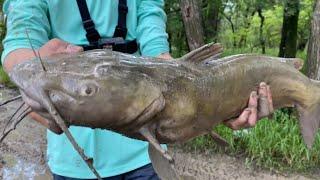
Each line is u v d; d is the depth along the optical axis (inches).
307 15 170.4
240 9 193.9
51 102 24.5
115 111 25.6
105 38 37.9
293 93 36.3
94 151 38.2
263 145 103.0
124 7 38.4
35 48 33.1
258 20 206.7
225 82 31.0
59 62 25.5
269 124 107.2
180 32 155.8
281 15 193.9
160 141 28.8
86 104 25.0
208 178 97.3
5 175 98.8
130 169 38.9
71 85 24.7
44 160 104.7
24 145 111.2
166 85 27.6
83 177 38.5
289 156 101.0
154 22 39.1
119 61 26.3
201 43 123.4
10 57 32.0
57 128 26.4
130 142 38.7
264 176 97.6
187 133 29.5
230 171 99.7
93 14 37.7
